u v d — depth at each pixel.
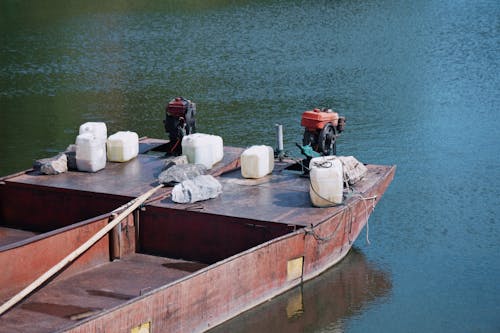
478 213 16.92
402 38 41.84
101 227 13.29
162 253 13.80
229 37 42.25
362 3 55.56
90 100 28.09
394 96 28.44
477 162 20.42
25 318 11.34
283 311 12.61
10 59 36.47
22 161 20.91
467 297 13.28
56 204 14.77
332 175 13.66
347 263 14.45
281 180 15.38
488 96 28.44
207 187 14.07
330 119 15.80
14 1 56.31
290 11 52.00
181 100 17.17
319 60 35.47
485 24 46.78
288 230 12.90
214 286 11.53
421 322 12.41
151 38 42.16
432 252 15.02
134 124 24.59
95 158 15.69
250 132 23.22
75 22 47.84
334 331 12.16
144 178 15.34
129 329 10.34
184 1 56.75
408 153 21.23
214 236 13.41
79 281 12.66
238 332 11.96
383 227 16.22
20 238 14.51
